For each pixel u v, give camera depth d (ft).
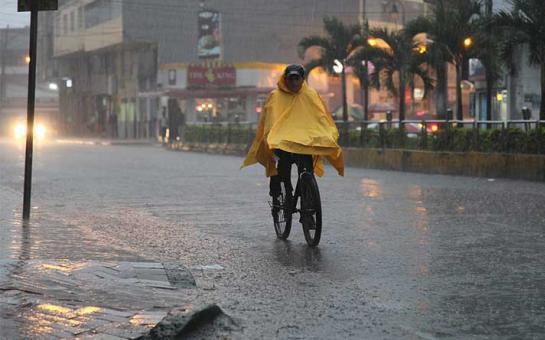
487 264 31.73
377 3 222.89
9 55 377.50
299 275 29.76
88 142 222.07
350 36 134.10
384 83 127.85
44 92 347.56
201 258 33.53
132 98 251.19
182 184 71.92
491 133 84.84
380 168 101.55
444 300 25.46
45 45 316.40
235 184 71.87
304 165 36.37
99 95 275.39
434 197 59.06
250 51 230.89
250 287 27.63
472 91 139.33
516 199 57.06
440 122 93.20
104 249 35.19
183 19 233.76
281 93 36.73
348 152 109.40
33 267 28.71
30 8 41.39
